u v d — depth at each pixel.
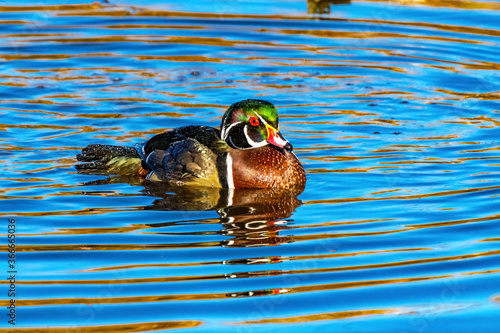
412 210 11.81
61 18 22.42
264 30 21.52
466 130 15.47
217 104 16.89
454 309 8.98
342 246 10.60
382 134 15.33
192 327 8.62
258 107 13.09
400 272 9.84
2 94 17.14
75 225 11.27
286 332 8.53
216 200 12.42
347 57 19.67
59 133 15.22
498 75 18.34
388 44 20.41
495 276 9.70
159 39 20.89
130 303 9.12
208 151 13.25
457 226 11.18
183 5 23.69
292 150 13.65
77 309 8.98
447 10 23.08
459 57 19.44
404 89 17.75
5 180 12.98
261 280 9.65
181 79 18.39
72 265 10.06
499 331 8.52
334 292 9.38
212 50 20.25
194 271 9.89
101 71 18.88
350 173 13.44
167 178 13.19
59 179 13.19
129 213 11.78
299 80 18.34
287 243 10.69
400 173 13.38
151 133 15.33
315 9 23.16
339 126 15.77
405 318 8.77
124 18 22.50
